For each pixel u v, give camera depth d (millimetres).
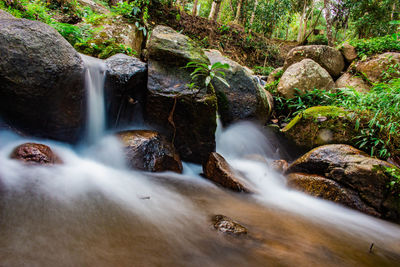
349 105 4742
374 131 4062
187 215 2299
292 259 1784
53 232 1604
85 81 3398
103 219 1909
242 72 5258
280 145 5289
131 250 1566
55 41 3088
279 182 4062
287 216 2760
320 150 3879
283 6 15414
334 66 7203
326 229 2574
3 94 2809
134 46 6695
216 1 12852
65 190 2242
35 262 1299
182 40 4180
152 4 10750
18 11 4961
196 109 3727
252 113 5188
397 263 2062
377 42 7047
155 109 3783
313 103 6047
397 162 3836
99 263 1381
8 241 1431
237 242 1900
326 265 1791
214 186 3367
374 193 3281
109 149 3377
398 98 4070
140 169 3256
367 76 6344
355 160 3531
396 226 3059
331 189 3447
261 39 15234
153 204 2410
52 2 7613
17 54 2768
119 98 3809
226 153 4938
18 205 1819
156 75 3775
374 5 13078
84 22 6691
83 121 3531
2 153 2611
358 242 2385
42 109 3102
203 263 1559
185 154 4078
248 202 3014
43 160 2576
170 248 1673
